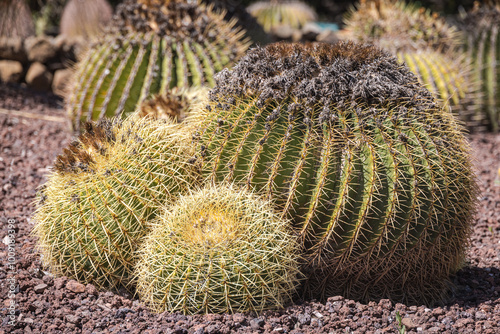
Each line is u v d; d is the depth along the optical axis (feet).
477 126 25.55
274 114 10.32
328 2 53.62
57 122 22.89
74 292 10.91
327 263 10.78
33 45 27.99
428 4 49.24
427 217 10.46
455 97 22.81
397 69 11.18
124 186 10.48
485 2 26.30
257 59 11.10
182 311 10.16
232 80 10.96
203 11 19.10
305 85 10.41
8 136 20.48
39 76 27.71
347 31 36.06
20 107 24.40
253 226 9.96
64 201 10.65
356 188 10.21
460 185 10.86
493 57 25.25
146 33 18.02
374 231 10.37
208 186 10.93
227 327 9.69
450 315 10.84
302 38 38.40
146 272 10.21
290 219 10.53
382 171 10.18
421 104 10.62
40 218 11.15
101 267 10.85
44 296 10.85
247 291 9.84
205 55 17.93
